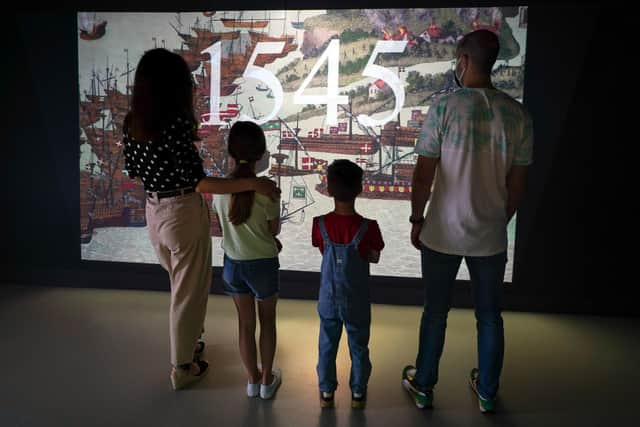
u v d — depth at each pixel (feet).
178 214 7.99
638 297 11.89
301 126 12.39
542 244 12.02
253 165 7.79
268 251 7.73
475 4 11.51
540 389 8.59
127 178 13.08
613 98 11.39
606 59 11.29
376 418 7.68
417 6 11.69
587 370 9.29
